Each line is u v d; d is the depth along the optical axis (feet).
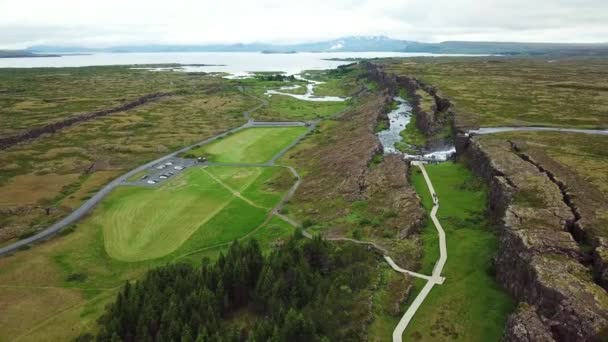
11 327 193.36
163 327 172.35
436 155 396.78
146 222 302.04
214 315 179.93
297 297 186.29
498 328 162.40
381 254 222.28
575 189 230.68
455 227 244.01
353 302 183.32
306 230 274.16
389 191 296.92
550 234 183.73
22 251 262.47
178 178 396.57
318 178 370.32
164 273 201.57
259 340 162.91
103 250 264.31
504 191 240.73
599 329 128.98
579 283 150.51
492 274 196.24
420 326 168.86
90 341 180.34
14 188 368.27
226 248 263.08
